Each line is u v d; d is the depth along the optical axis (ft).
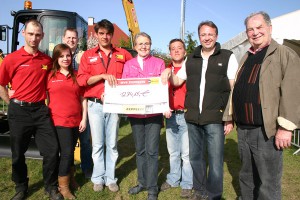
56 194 11.43
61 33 17.61
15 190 11.98
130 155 18.03
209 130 10.36
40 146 11.18
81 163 13.99
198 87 10.46
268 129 8.10
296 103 7.62
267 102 8.07
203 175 11.32
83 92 11.98
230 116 9.67
